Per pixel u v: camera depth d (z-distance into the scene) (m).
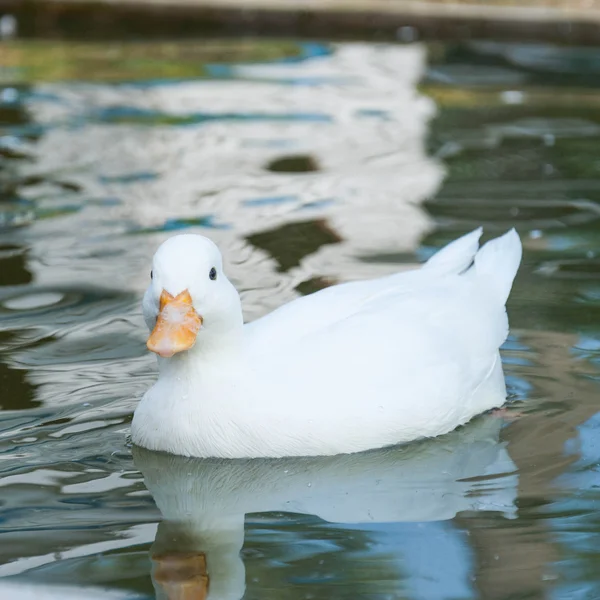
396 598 5.16
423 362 6.89
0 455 6.62
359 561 5.50
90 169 11.66
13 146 12.28
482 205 10.66
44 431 6.91
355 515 5.99
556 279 9.06
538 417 7.12
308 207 10.65
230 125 13.10
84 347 7.97
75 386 7.44
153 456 6.70
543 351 7.93
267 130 12.92
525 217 10.36
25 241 9.84
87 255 9.55
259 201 10.77
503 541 5.68
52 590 5.23
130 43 16.94
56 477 6.40
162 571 5.40
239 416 6.57
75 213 10.49
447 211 10.54
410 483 6.35
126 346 8.01
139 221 10.29
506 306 8.62
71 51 16.47
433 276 7.59
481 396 7.19
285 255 9.50
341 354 6.76
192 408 6.61
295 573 5.39
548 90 14.49
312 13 17.36
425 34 17.11
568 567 5.41
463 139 12.63
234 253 9.54
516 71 15.37
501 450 6.73
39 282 9.03
